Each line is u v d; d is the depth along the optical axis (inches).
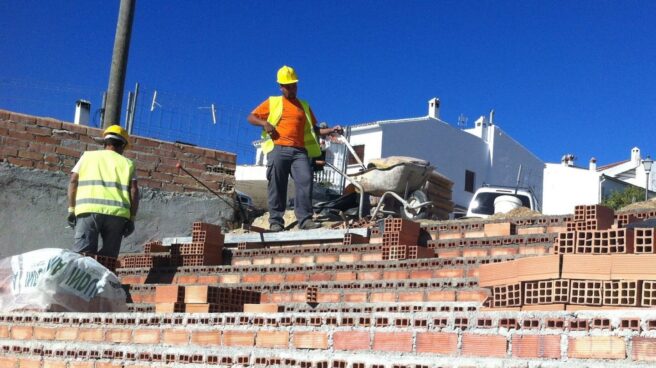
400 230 351.3
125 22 529.7
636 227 214.7
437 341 176.1
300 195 442.6
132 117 597.3
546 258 197.5
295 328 202.5
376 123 1472.7
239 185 1352.1
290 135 446.3
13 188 487.8
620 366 149.4
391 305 247.6
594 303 189.0
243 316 215.3
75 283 283.0
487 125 1700.3
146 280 401.7
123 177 371.6
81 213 359.3
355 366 187.6
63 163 504.4
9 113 493.0
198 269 385.7
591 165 1691.7
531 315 163.8
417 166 541.0
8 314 275.3
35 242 488.7
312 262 374.3
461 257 315.0
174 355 226.4
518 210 492.7
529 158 1750.7
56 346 256.8
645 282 184.9
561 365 156.4
